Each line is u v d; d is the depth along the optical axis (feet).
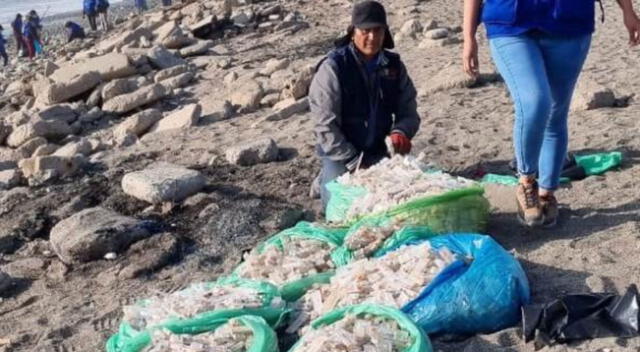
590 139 22.35
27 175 25.39
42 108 33.40
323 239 15.51
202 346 12.50
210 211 20.84
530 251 16.10
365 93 18.89
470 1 15.76
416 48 39.32
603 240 16.17
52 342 15.78
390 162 17.78
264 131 27.81
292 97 30.86
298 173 23.08
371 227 15.35
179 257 18.98
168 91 34.50
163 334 12.96
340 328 12.28
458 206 15.99
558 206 18.03
